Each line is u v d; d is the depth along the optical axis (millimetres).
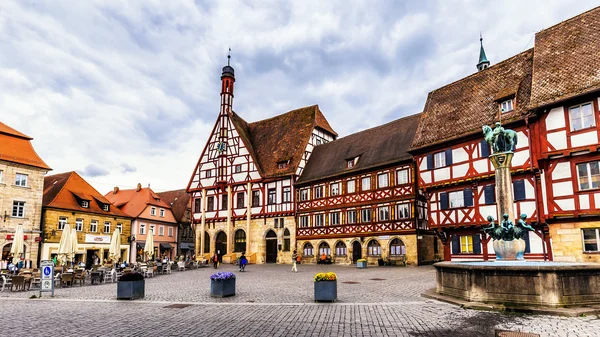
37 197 31500
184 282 18391
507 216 12914
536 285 9320
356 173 32938
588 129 17688
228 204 41344
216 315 9367
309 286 15844
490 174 21359
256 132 46125
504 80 23531
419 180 25547
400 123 33688
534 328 7656
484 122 22250
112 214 39594
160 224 46906
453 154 23609
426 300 11250
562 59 20266
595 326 7742
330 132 44500
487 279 9961
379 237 30625
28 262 29938
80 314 9664
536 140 19641
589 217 17656
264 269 28484
